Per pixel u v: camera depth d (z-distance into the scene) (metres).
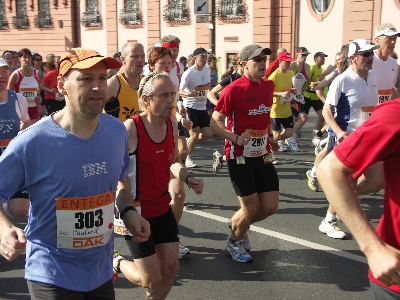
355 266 4.52
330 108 5.22
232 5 19.75
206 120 8.68
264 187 4.47
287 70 9.07
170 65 4.89
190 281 4.27
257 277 4.33
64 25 26.33
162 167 3.36
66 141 2.36
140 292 4.10
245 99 4.43
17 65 12.78
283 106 9.08
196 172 8.44
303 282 4.22
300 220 5.82
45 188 2.37
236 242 4.67
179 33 21.70
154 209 3.35
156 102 3.25
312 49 17.98
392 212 2.02
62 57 2.37
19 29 28.38
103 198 2.49
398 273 1.78
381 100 6.17
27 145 2.32
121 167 2.58
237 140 4.22
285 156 9.74
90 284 2.49
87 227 2.45
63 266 2.44
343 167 1.94
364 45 5.08
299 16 18.25
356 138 1.94
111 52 24.58
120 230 3.27
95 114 2.35
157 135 3.33
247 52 4.46
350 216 1.89
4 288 4.21
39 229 2.44
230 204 6.54
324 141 8.60
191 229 5.58
